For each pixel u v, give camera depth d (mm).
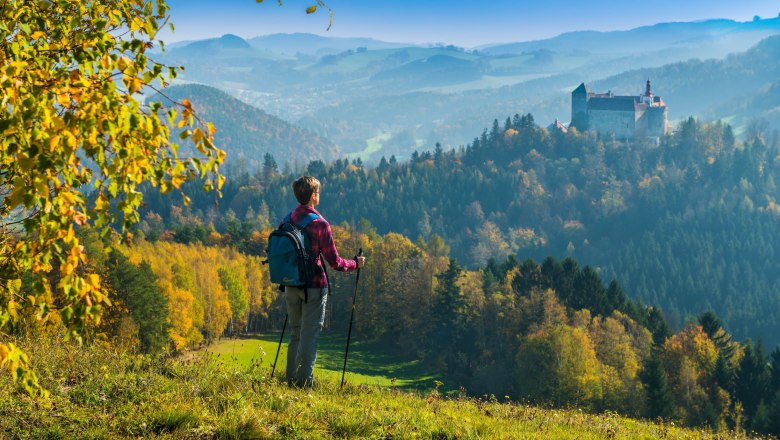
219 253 109438
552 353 70438
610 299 103625
